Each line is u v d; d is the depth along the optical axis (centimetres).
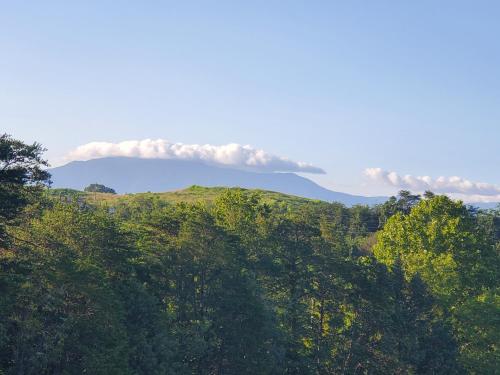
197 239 5934
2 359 3816
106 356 4034
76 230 4788
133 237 5819
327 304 6781
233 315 5894
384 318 6500
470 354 6475
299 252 7000
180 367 5138
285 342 6219
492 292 7219
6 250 4031
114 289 4712
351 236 15262
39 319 3922
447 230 7762
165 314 5125
